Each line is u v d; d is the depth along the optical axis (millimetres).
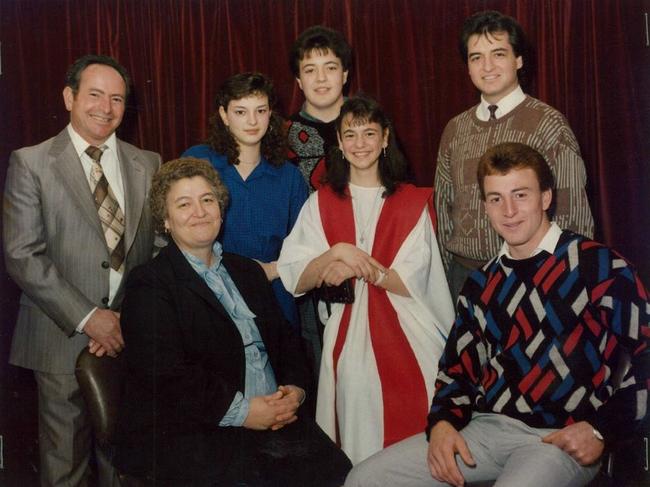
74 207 2396
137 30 3279
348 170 2588
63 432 2443
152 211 2172
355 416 2408
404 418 2402
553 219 2436
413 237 2502
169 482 1950
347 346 2445
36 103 3283
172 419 1975
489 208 2008
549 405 1911
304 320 2814
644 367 1840
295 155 2861
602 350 1904
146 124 3303
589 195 3246
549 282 1947
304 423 2152
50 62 3270
